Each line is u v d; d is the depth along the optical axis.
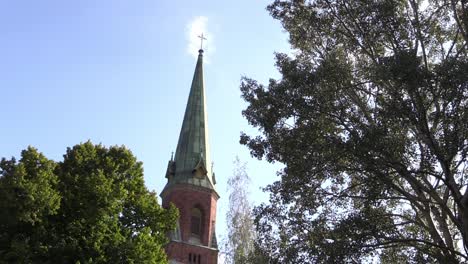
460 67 23.61
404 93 25.30
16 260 33.22
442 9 29.69
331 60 27.23
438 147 24.39
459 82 23.67
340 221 26.48
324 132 26.45
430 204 27.95
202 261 70.06
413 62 24.34
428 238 30.05
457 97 24.27
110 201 36.91
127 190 39.38
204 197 74.38
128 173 41.16
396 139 24.33
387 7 27.20
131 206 39.78
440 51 30.31
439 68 24.12
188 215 72.38
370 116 26.45
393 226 27.16
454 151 24.14
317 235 27.05
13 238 34.00
